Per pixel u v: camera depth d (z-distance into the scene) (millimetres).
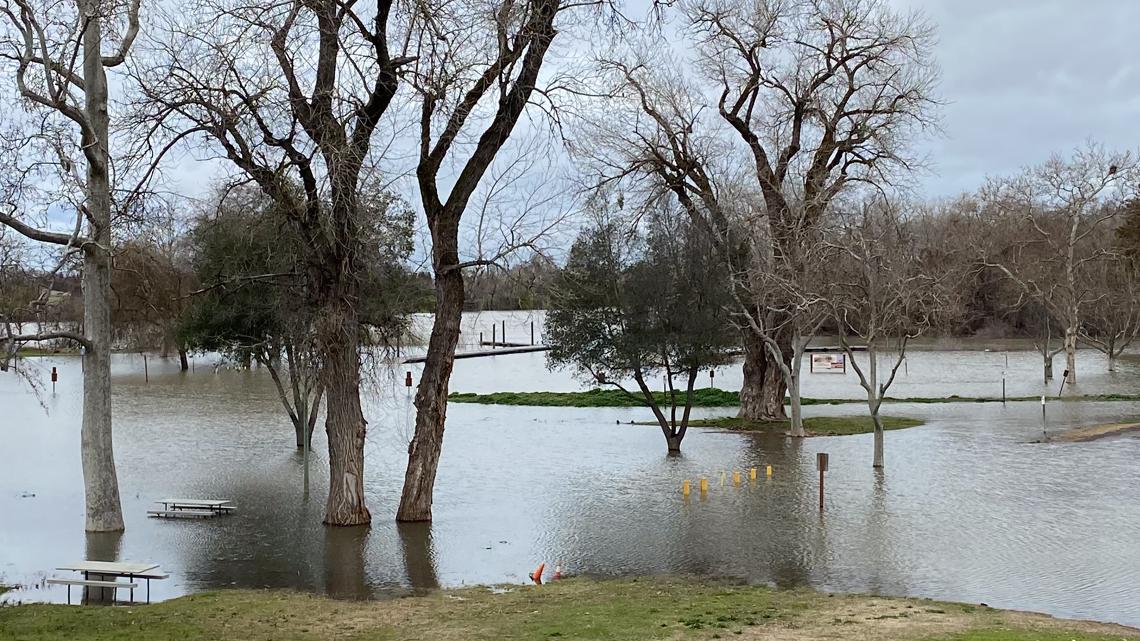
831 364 70062
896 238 46031
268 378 68125
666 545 20344
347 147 19703
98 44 20812
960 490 26297
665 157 41219
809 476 28984
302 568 18594
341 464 22562
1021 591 16469
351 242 21859
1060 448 34031
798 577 17578
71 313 45000
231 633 13008
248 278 24375
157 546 20438
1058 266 69188
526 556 19547
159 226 23781
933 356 83938
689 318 34625
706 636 12523
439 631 13195
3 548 20266
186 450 35094
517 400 53719
